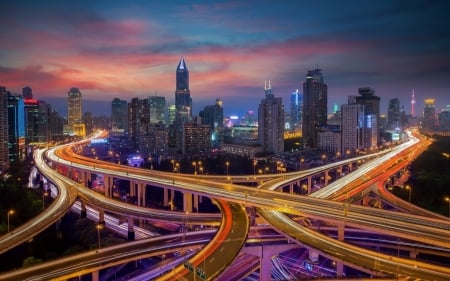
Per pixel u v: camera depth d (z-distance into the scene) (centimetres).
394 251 16425
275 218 16000
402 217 14675
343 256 12388
